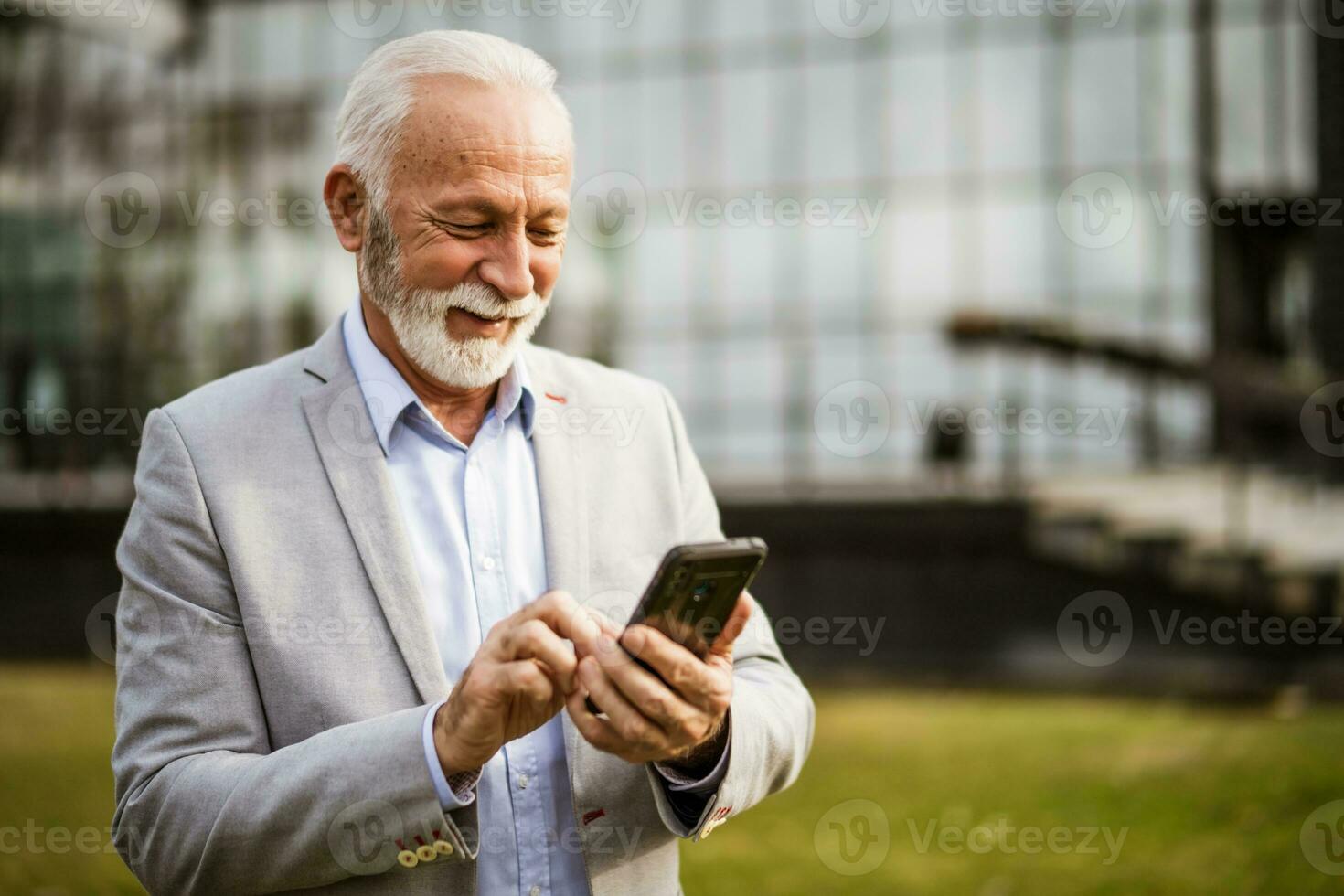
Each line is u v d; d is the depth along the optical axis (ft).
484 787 4.80
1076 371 28.27
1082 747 18.67
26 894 13.05
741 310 29.55
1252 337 28.43
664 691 4.03
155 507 4.74
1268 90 28.30
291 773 4.33
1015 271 28.48
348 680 4.65
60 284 31.81
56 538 29.12
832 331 29.12
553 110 4.86
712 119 29.60
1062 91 28.27
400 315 4.79
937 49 28.71
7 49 31.40
